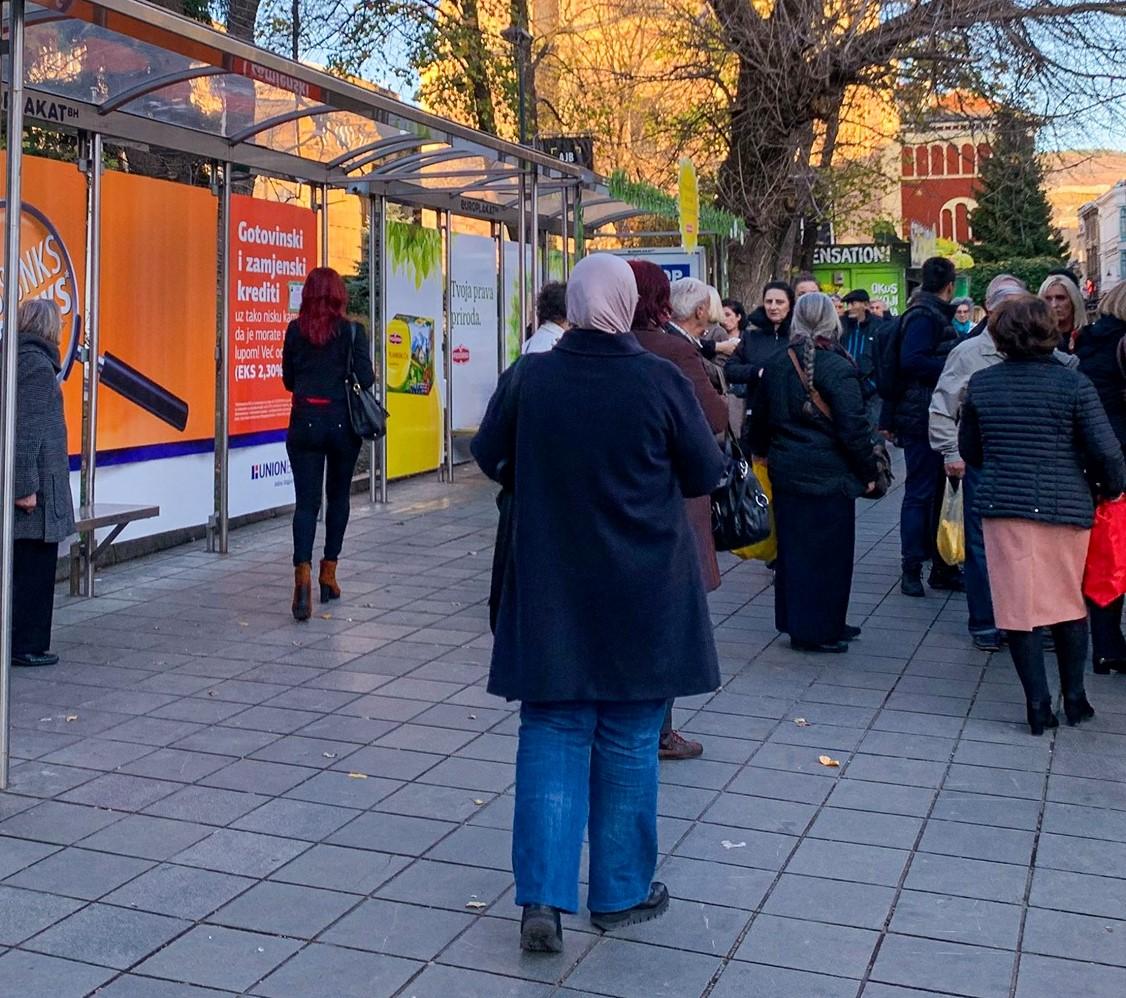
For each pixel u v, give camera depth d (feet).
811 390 23.65
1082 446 19.47
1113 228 238.07
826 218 73.46
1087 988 12.34
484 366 50.42
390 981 12.45
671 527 12.78
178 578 30.17
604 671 12.62
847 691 22.08
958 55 56.90
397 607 27.68
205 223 32.53
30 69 24.86
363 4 60.23
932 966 12.75
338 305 26.50
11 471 17.04
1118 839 15.88
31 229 26.78
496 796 17.13
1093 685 22.57
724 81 65.67
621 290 12.87
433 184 40.78
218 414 32.37
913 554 29.55
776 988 12.34
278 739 19.29
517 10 62.18
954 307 30.04
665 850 15.48
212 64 19.89
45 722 19.90
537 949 12.71
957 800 17.13
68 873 14.71
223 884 14.47
